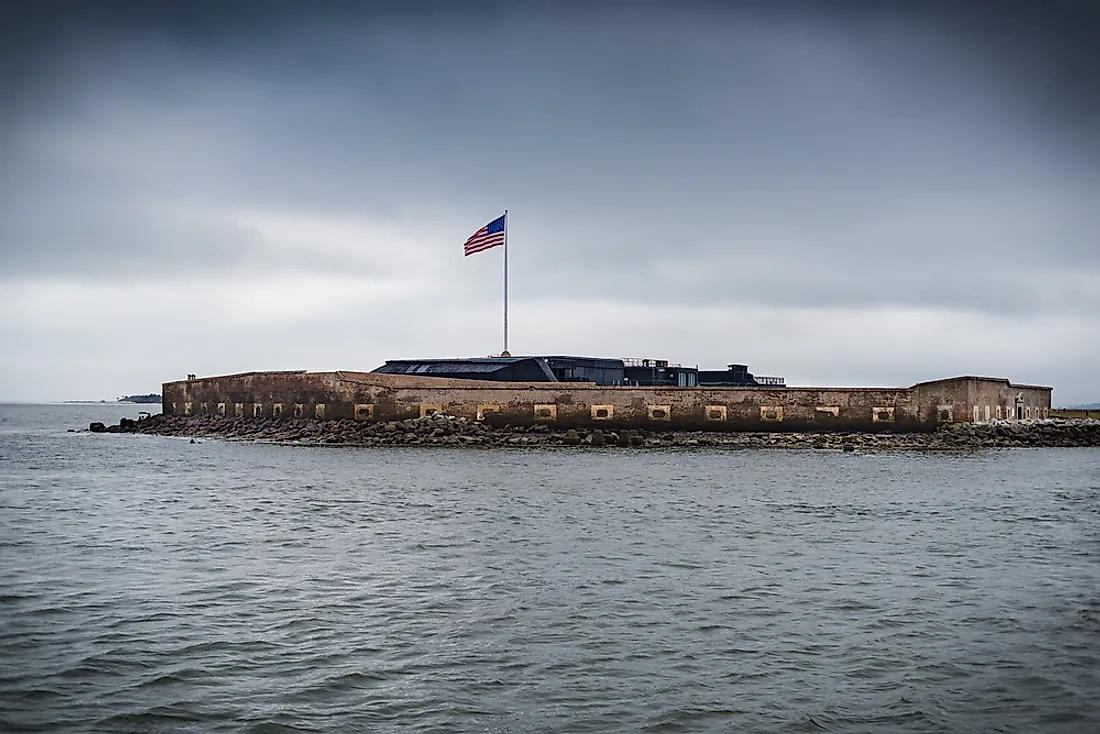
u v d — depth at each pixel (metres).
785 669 21.03
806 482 57.62
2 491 53.69
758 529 39.28
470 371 102.88
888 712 18.70
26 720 18.14
